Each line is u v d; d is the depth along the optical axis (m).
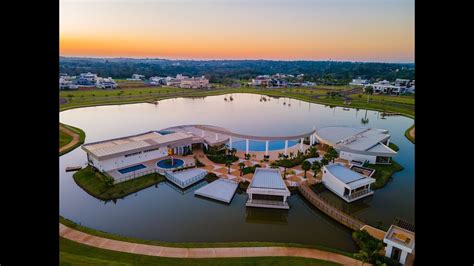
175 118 87.06
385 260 24.53
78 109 100.31
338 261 25.02
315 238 30.77
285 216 35.00
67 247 25.72
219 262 24.38
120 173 42.88
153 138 52.00
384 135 57.75
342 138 57.16
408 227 28.39
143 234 30.72
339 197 38.59
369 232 29.73
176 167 45.59
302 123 65.38
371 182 38.66
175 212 35.12
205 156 51.75
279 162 48.66
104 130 74.12
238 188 40.56
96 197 37.75
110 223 32.62
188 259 24.73
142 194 39.34
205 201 37.75
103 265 22.75
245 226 32.66
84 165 48.16
